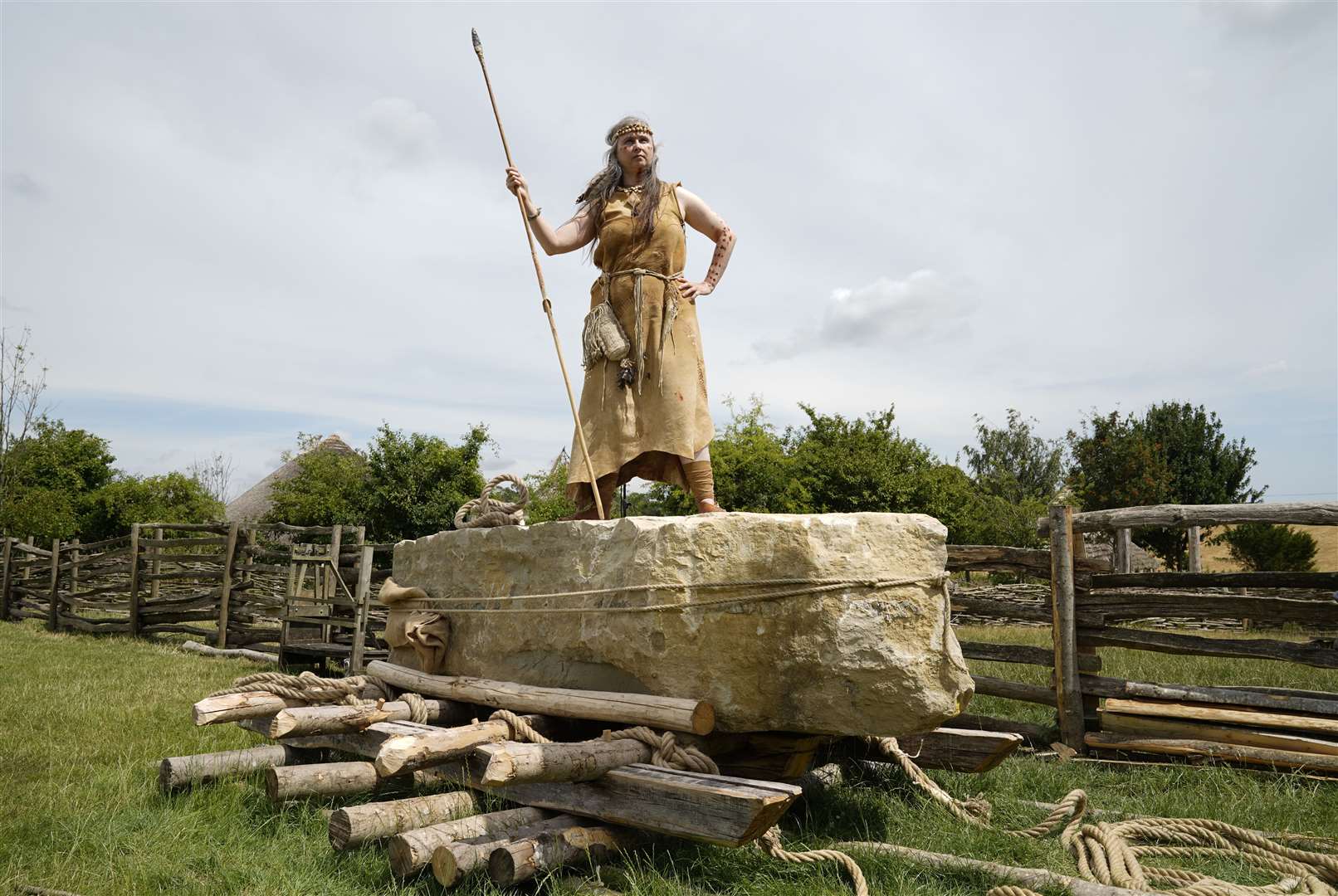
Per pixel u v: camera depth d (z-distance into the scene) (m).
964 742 4.83
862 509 20.23
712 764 3.80
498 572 5.19
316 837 4.04
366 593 10.45
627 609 4.30
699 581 4.09
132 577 14.98
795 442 22.78
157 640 14.51
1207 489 29.50
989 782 5.35
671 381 5.14
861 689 3.78
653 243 5.21
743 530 4.04
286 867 3.70
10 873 3.61
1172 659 9.92
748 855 3.77
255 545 13.16
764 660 3.96
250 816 4.32
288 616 11.47
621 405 5.21
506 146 5.22
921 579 3.81
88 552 16.56
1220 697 6.03
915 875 3.66
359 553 10.92
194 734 6.30
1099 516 6.50
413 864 3.41
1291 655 5.86
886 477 20.16
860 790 4.93
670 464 5.37
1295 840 4.25
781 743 4.33
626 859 3.63
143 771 5.19
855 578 3.81
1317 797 5.06
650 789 3.47
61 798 4.57
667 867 3.67
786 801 3.23
